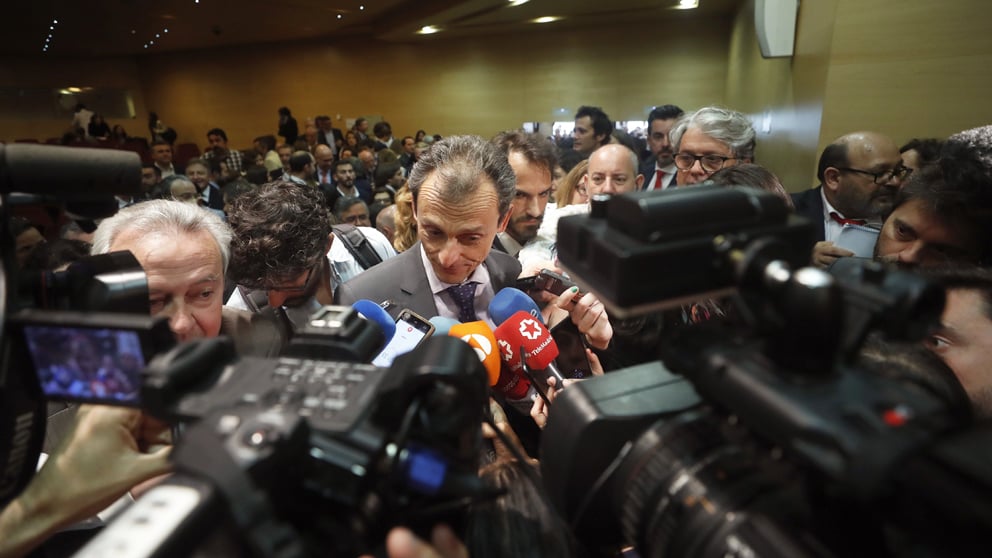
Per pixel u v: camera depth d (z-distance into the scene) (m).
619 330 1.03
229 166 6.81
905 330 0.43
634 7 8.08
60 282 0.64
